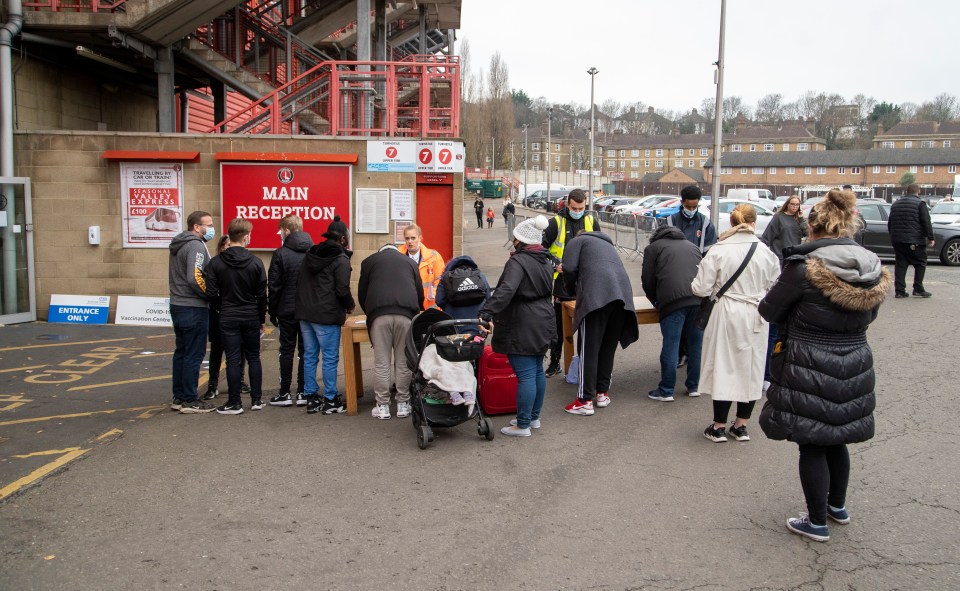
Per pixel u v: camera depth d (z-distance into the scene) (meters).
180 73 15.04
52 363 8.86
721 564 4.00
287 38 15.42
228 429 6.40
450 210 11.45
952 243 18.17
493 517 4.61
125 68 13.80
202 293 6.71
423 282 7.75
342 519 4.59
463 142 11.22
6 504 4.79
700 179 104.56
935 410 6.61
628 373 8.21
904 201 12.51
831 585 3.77
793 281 4.14
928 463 5.39
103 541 4.28
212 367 7.41
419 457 5.69
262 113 12.29
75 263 11.23
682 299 6.81
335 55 20.17
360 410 7.01
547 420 6.56
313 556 4.11
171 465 5.52
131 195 11.12
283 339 7.05
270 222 11.15
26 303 11.21
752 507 4.72
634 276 16.88
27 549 4.17
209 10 11.81
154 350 9.60
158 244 11.18
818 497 4.18
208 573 3.92
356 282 11.34
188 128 18.03
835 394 4.06
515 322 5.93
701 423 6.44
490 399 6.73
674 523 4.50
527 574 3.90
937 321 10.55
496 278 17.62
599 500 4.84
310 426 6.50
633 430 6.26
